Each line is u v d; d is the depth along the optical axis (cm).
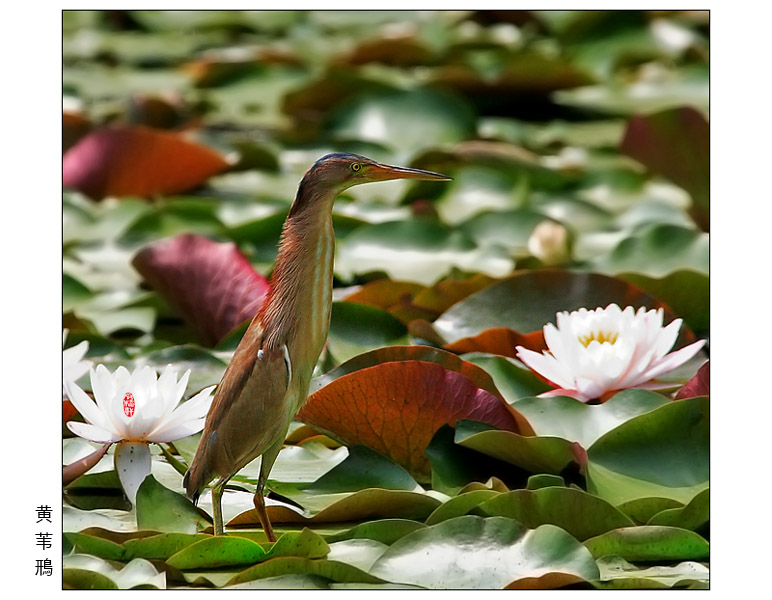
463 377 809
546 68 1914
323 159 765
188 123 1930
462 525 684
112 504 784
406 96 1833
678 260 1174
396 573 655
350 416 817
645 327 870
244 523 746
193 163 1614
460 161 1592
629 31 2225
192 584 656
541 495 709
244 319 1073
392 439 823
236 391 728
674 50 2198
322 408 816
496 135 1822
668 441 779
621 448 778
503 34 2409
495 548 671
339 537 705
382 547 691
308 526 738
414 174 770
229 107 2066
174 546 682
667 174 1523
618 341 871
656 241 1191
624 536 684
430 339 965
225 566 673
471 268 1209
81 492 802
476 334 1003
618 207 1562
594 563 653
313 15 2698
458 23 2542
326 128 1853
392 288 1076
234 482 803
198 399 801
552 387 902
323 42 2547
